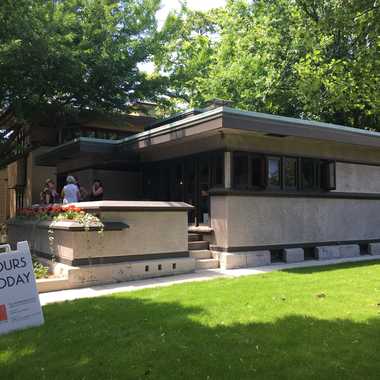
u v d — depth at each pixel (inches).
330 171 535.8
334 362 175.2
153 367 174.9
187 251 422.6
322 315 240.7
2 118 826.8
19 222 525.7
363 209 571.5
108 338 209.5
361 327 217.9
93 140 568.4
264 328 218.4
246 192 459.2
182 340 203.6
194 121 429.7
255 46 889.5
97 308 266.8
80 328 225.5
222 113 394.9
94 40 689.6
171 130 464.1
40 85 622.5
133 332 217.3
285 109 860.6
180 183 543.5
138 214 394.3
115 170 662.5
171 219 414.0
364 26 354.0
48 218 430.3
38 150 766.5
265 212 475.8
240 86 893.8
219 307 260.5
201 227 479.5
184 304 270.1
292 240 496.7
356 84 447.5
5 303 228.1
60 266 372.2
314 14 544.7
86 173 665.0
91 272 358.9
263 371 168.6
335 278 358.3
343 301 272.7
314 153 523.5
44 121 735.1
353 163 566.9
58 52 592.1
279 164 494.3
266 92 823.1
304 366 171.9
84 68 639.8
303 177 515.8
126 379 164.9
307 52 746.8
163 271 398.0
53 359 185.8
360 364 173.0
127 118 820.6
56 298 313.7
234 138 459.2
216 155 473.4
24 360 185.5
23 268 236.4
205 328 220.4
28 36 555.2
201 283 347.3
